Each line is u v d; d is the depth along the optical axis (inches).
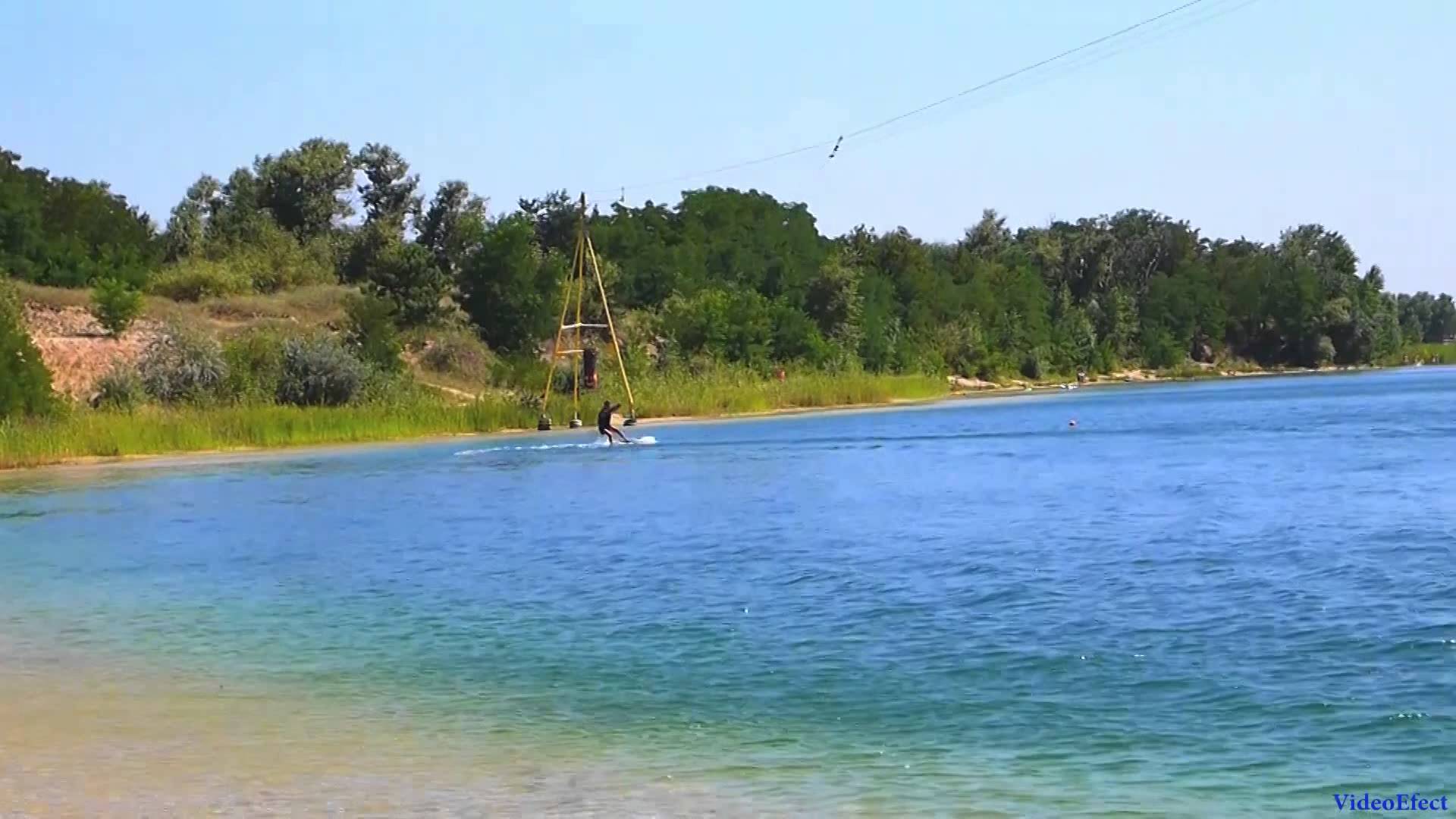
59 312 3398.1
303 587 985.5
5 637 823.7
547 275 4141.2
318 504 1565.0
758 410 3614.7
